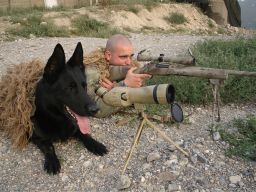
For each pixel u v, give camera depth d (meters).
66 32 13.57
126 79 3.66
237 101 5.36
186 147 4.12
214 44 7.91
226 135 4.31
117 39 4.12
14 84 4.21
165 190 3.52
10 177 3.82
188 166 3.82
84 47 9.84
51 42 10.70
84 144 4.19
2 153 4.20
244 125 4.53
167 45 10.45
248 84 5.41
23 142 4.21
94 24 15.22
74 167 3.90
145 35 14.34
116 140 4.35
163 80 5.38
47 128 4.03
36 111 4.00
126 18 17.80
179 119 3.47
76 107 3.72
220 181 3.61
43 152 4.04
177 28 19.59
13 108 4.19
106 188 3.59
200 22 21.75
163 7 20.91
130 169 3.81
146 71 3.66
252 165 3.82
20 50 9.56
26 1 18.88
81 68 3.90
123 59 4.14
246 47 7.40
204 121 4.77
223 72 3.61
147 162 3.90
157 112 4.83
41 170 3.89
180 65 3.64
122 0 19.98
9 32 12.36
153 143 4.26
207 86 5.19
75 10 17.28
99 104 4.10
